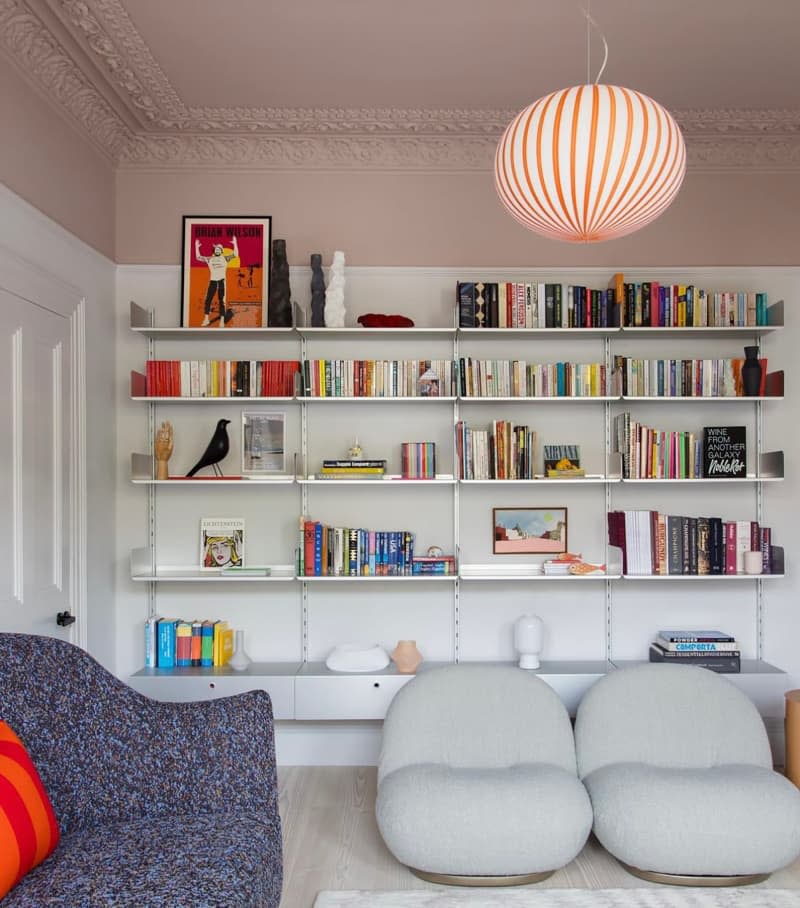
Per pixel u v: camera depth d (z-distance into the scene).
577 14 2.95
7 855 1.69
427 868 2.68
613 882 2.73
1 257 2.82
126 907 1.62
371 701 3.68
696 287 3.96
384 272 4.05
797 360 4.05
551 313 3.88
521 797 2.68
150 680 3.66
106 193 3.90
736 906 2.53
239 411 4.06
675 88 3.55
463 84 3.52
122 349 4.02
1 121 2.85
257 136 3.97
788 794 2.71
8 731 1.96
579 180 1.93
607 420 4.05
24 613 2.99
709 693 3.12
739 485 4.06
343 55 3.26
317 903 2.57
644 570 3.86
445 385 3.91
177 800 2.13
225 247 4.03
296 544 4.04
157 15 2.95
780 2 2.87
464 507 4.05
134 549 3.82
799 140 4.01
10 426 2.90
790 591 4.04
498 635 4.04
